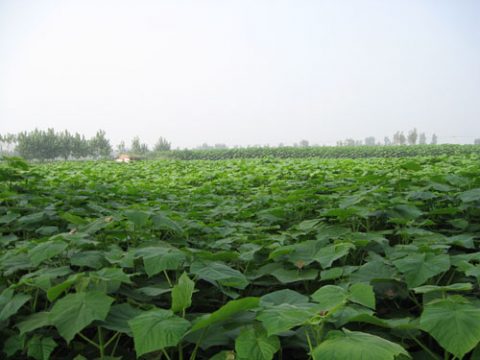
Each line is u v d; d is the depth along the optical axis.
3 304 2.38
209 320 1.98
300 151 49.97
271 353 1.90
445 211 4.57
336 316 2.23
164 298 3.04
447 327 1.95
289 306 2.15
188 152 56.25
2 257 3.19
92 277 2.47
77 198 6.34
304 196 5.88
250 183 9.75
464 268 2.76
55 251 2.72
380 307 3.10
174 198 7.41
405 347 2.39
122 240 4.20
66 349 2.65
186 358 2.45
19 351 2.50
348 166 11.75
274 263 3.56
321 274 2.99
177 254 2.73
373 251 3.91
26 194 6.29
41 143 86.94
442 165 11.00
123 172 13.45
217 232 4.51
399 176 7.20
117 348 2.58
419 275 2.73
